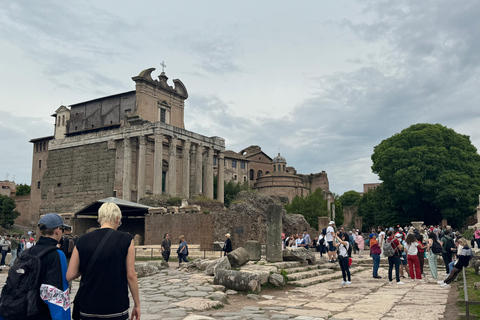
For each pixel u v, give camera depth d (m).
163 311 11.21
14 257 27.52
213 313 11.33
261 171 116.31
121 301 5.03
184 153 67.62
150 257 36.34
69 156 72.69
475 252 24.69
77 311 5.11
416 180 59.50
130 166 65.00
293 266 20.16
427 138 62.38
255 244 21.31
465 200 58.69
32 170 82.19
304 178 118.56
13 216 82.00
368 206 82.44
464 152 62.38
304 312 11.31
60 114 79.56
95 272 5.01
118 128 68.75
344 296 14.34
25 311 4.68
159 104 71.31
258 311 11.54
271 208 20.89
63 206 71.25
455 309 11.23
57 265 4.98
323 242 30.86
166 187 68.88
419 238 20.52
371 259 29.03
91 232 5.29
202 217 39.97
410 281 18.33
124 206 42.06
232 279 15.29
